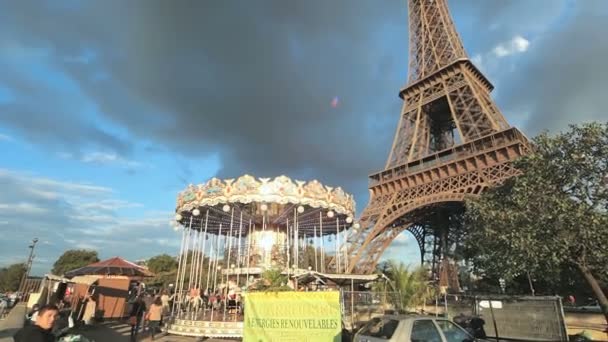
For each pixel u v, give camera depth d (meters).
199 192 22.27
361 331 10.43
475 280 43.97
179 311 21.86
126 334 19.28
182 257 26.02
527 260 18.70
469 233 27.33
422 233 56.28
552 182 18.86
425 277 28.47
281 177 21.70
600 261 17.48
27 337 5.71
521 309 16.45
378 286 22.73
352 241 44.69
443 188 41.78
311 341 12.29
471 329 16.45
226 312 21.50
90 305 22.66
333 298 12.48
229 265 26.91
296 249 24.95
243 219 27.86
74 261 84.56
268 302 12.87
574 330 21.28
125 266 26.56
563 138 19.23
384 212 45.50
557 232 17.84
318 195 22.64
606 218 16.92
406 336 9.48
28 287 42.81
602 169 18.00
